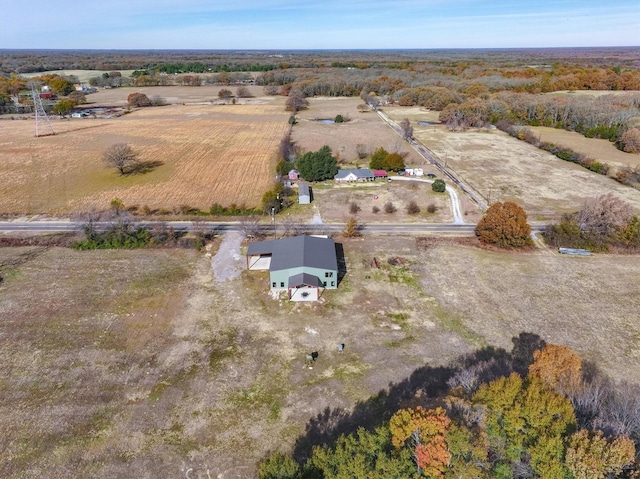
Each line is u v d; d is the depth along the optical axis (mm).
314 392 36906
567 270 56250
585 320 46250
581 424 27297
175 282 53156
